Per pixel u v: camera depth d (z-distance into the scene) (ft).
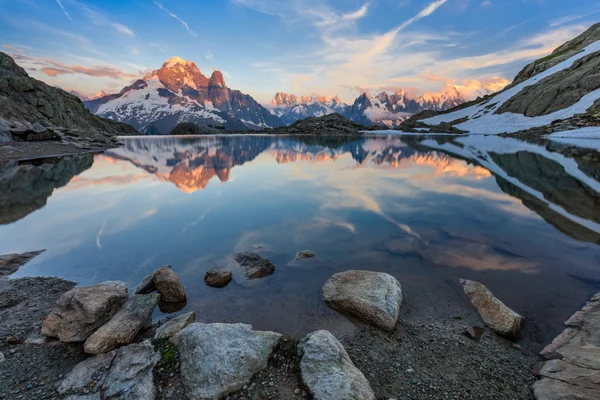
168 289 7.09
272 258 9.12
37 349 5.55
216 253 9.46
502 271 8.09
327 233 10.96
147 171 26.02
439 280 7.78
